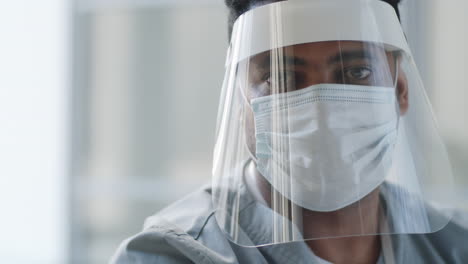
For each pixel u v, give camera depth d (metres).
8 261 2.44
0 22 2.49
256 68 0.79
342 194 0.76
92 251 2.40
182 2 2.34
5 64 2.49
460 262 0.92
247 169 0.81
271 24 0.78
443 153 0.81
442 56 2.03
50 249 2.42
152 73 2.38
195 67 2.33
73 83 2.45
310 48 0.76
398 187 0.78
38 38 2.48
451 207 0.79
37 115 2.46
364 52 0.76
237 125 0.82
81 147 2.44
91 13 2.44
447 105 2.01
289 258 0.84
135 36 2.39
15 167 2.47
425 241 0.92
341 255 0.85
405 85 0.81
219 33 2.32
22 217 2.45
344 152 0.75
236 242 0.77
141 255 0.83
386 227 0.76
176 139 2.35
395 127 0.79
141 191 2.34
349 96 0.76
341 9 0.75
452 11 2.02
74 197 2.43
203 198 0.94
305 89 0.76
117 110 2.40
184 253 0.81
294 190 0.76
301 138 0.76
